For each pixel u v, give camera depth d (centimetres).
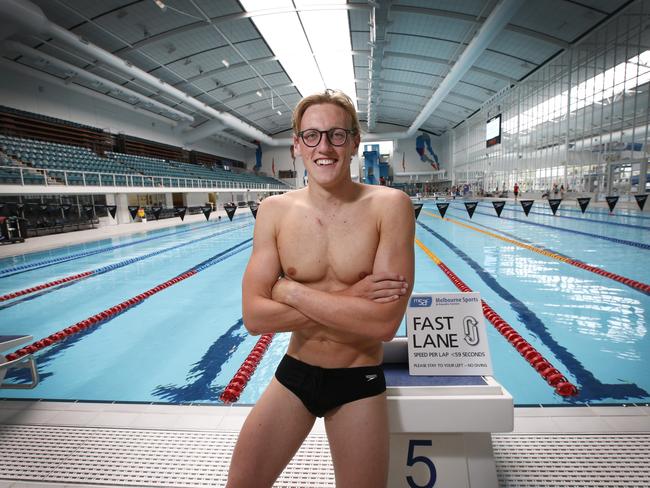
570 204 1330
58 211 923
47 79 1248
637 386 179
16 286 429
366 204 84
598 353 217
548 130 1579
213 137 2492
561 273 406
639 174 1102
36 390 195
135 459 127
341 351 83
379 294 78
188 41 1225
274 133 2947
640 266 420
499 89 1795
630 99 1147
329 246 85
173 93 1484
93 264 554
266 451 81
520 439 129
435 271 443
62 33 923
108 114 1554
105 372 217
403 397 92
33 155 1076
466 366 105
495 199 1891
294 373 84
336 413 82
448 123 2639
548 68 1516
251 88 1838
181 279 455
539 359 208
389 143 3234
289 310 81
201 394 191
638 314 278
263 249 90
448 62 1466
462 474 96
